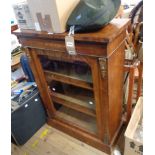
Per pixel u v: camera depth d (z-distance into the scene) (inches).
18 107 59.5
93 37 34.9
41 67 55.7
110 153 56.8
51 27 40.7
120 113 59.8
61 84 66.6
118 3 39.2
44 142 66.5
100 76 41.2
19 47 85.3
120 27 38.6
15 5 45.2
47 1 36.8
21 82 75.3
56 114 70.1
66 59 46.8
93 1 36.4
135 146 45.9
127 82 58.9
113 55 40.0
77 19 36.9
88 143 61.6
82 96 60.2
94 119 66.2
